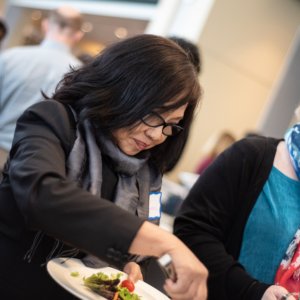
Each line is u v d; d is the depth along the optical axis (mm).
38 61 2846
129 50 1140
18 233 1112
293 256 1468
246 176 1515
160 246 898
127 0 6809
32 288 1119
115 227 896
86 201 917
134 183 1277
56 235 900
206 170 1580
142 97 1097
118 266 895
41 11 8242
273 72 5227
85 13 7492
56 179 938
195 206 1531
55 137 1079
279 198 1497
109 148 1199
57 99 1190
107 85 1140
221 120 5090
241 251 1487
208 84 4977
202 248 1450
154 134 1142
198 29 4836
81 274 1086
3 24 4051
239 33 4992
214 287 1403
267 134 5281
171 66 1107
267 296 1319
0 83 2826
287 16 5152
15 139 1066
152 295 1174
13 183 950
